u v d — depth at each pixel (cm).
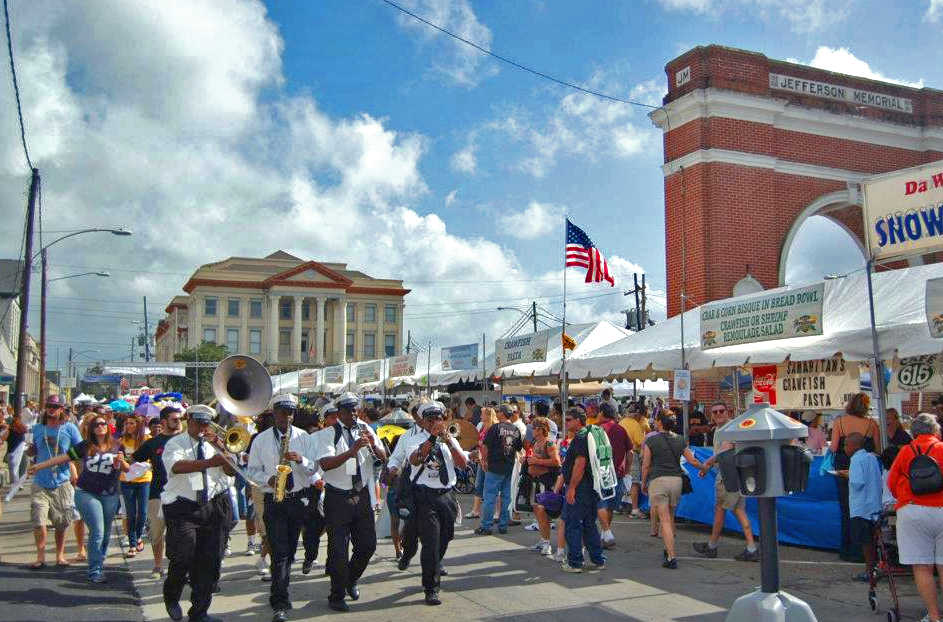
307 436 744
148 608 775
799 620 581
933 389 1046
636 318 4288
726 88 2188
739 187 2194
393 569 939
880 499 758
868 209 935
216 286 9119
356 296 9781
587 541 929
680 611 741
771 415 600
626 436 1159
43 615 734
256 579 894
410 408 1224
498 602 776
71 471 971
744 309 1168
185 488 686
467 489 1762
